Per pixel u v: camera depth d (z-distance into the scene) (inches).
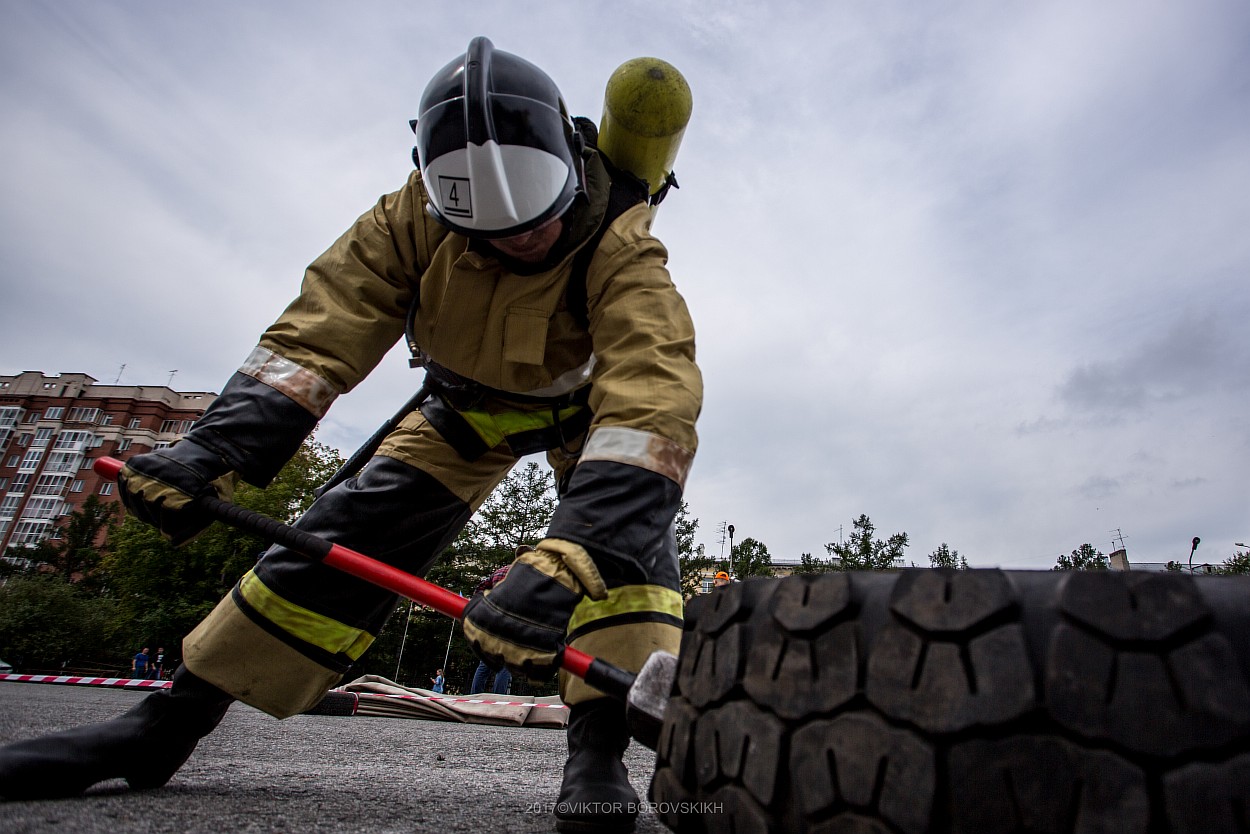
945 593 31.5
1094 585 28.5
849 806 31.0
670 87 75.2
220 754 113.3
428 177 67.0
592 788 66.8
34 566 2210.9
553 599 53.2
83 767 63.6
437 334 75.5
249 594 74.4
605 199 72.1
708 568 1876.2
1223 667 25.4
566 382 78.6
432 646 1512.1
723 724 38.0
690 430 60.7
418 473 82.2
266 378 70.2
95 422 2935.5
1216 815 23.8
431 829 58.3
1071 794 26.0
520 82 65.5
